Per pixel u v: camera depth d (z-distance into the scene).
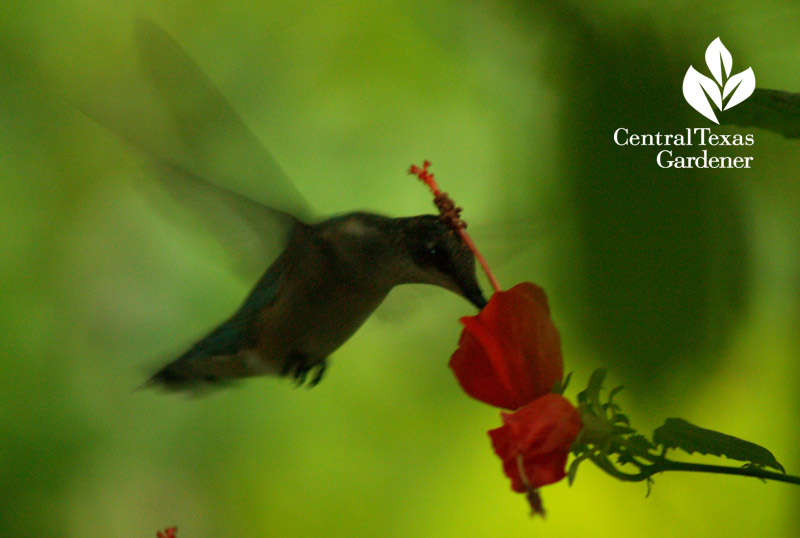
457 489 3.03
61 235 2.93
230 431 3.05
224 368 2.58
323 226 2.57
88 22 3.04
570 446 2.51
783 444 2.71
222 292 2.92
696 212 2.67
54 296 2.90
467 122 2.99
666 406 2.67
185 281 2.92
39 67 2.98
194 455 3.00
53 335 2.89
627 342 2.66
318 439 3.07
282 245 2.57
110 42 3.01
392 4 3.13
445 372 3.10
